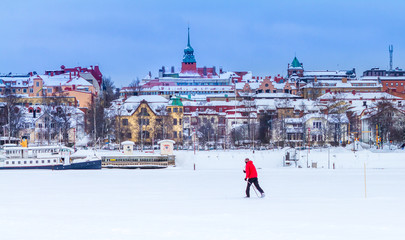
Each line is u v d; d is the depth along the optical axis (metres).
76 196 60.53
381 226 38.53
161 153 159.62
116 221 41.62
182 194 62.47
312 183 77.38
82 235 36.28
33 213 46.16
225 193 63.44
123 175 103.88
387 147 185.00
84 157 147.00
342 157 149.88
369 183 76.56
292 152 157.75
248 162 57.22
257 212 45.50
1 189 70.50
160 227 38.94
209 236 35.59
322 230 37.19
